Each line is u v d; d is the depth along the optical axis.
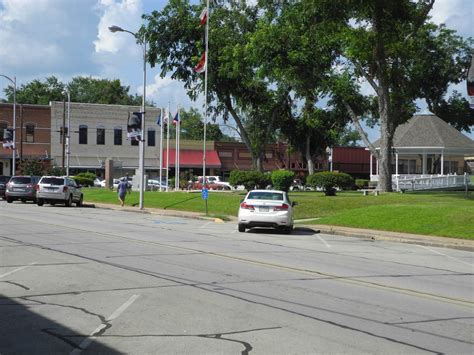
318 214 30.92
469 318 8.59
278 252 16.22
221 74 48.38
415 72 41.75
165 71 50.72
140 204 36.03
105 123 71.81
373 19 35.25
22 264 12.60
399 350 6.80
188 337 7.17
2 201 42.34
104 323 7.80
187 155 75.62
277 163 79.56
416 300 9.86
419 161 64.06
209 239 19.19
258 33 41.00
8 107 67.56
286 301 9.40
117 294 9.62
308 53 39.50
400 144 53.56
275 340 7.10
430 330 7.81
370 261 15.16
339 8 34.44
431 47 55.91
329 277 11.99
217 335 7.28
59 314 8.27
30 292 9.73
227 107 52.22
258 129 54.50
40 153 69.00
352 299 9.75
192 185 57.22
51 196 36.41
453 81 66.44
